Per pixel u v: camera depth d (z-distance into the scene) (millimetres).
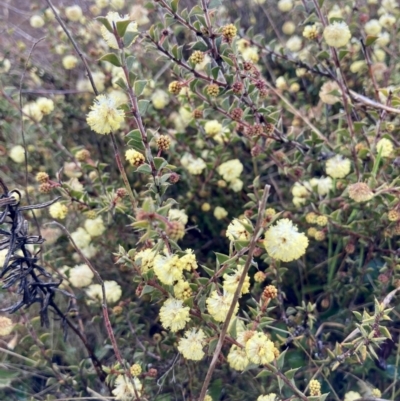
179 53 193
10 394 220
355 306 224
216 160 240
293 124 260
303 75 273
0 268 194
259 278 194
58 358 240
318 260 248
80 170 245
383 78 263
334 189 222
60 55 318
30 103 268
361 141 235
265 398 154
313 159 226
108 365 210
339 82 199
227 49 190
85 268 209
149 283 151
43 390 207
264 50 246
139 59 301
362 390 202
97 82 281
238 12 343
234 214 261
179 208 259
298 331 197
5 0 373
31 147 265
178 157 252
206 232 271
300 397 150
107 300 210
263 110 197
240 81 187
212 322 147
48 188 196
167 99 274
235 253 145
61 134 290
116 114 150
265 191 116
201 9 184
